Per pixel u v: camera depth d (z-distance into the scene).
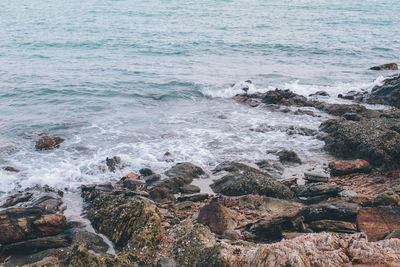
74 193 9.92
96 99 18.67
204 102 19.22
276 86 22.25
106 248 7.26
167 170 11.05
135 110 17.33
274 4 71.38
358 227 6.86
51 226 7.65
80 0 69.69
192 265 6.19
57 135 13.92
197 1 72.31
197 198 9.40
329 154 12.55
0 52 29.53
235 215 8.26
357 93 20.59
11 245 7.10
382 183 9.86
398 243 5.36
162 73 24.53
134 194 9.19
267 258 5.11
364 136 12.12
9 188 9.98
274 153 12.65
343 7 67.56
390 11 61.31
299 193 9.46
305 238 5.59
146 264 6.51
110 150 12.70
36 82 21.25
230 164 11.34
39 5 61.44
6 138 13.48
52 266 6.17
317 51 32.81
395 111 14.77
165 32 40.44
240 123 15.78
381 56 31.17
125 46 33.25
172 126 15.26
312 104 18.62
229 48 33.47
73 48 31.98
